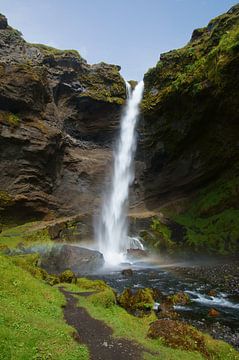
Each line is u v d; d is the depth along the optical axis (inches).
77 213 1975.9
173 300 845.8
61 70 2240.4
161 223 1806.1
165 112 1889.8
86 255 1334.9
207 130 1780.3
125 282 1096.8
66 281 922.7
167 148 1967.3
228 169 1833.2
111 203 2118.6
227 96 1567.4
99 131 2272.4
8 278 636.7
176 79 1852.9
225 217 1696.6
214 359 478.6
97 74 2345.0
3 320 455.2
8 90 1827.0
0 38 2208.4
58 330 472.4
